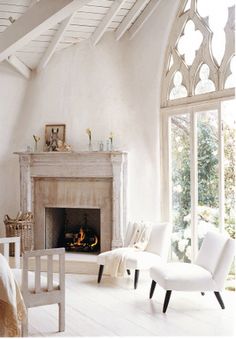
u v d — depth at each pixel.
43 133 7.20
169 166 6.43
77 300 5.12
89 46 7.03
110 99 6.90
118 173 6.62
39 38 6.51
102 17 6.46
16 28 5.11
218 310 4.71
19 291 3.74
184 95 6.19
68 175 6.93
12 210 7.29
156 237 5.73
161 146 6.54
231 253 4.65
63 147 6.94
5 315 3.59
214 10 5.68
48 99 7.19
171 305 4.89
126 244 6.05
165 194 6.50
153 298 5.17
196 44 5.98
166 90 6.45
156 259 5.54
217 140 5.68
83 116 7.02
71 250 7.20
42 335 4.04
